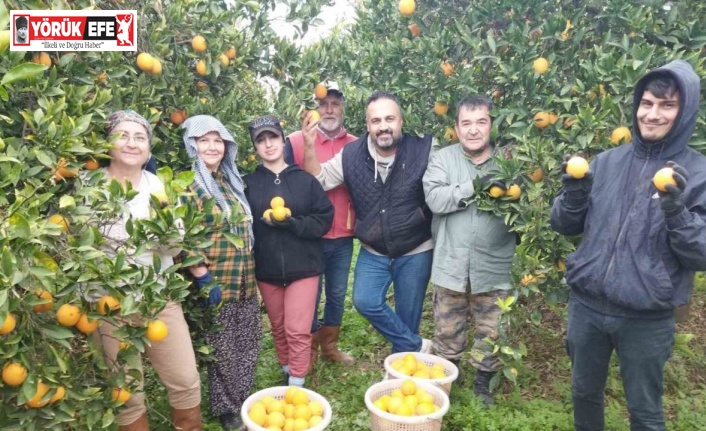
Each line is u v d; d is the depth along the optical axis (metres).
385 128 3.26
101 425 2.21
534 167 3.06
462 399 3.47
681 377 3.62
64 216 2.12
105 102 2.51
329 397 3.67
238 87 4.09
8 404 1.88
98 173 2.29
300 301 3.38
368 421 3.35
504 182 3.10
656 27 3.05
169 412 3.35
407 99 3.87
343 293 4.01
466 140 3.20
